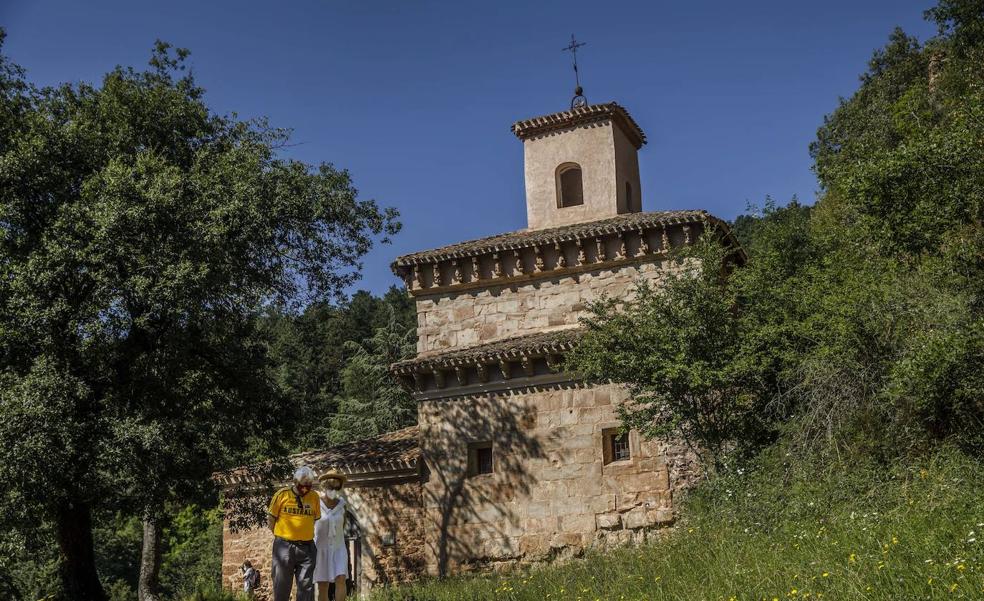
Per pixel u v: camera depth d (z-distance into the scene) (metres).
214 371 24.16
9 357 20.19
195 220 21.05
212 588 25.03
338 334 62.91
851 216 21.59
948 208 16.09
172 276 20.00
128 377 21.92
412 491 24.91
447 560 24.02
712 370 19.31
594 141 30.08
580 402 23.78
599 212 29.53
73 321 20.02
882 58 46.25
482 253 26.38
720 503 17.77
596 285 25.61
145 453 19.86
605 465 23.23
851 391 17.23
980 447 15.09
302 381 58.84
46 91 23.64
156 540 27.31
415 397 25.45
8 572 23.36
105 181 20.72
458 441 24.69
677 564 14.91
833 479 16.05
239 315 23.39
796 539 14.18
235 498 25.45
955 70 30.39
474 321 26.55
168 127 23.86
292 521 11.44
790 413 19.41
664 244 25.03
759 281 20.58
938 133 16.84
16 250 20.92
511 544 23.55
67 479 19.59
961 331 15.62
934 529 12.27
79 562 22.39
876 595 10.45
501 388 24.56
